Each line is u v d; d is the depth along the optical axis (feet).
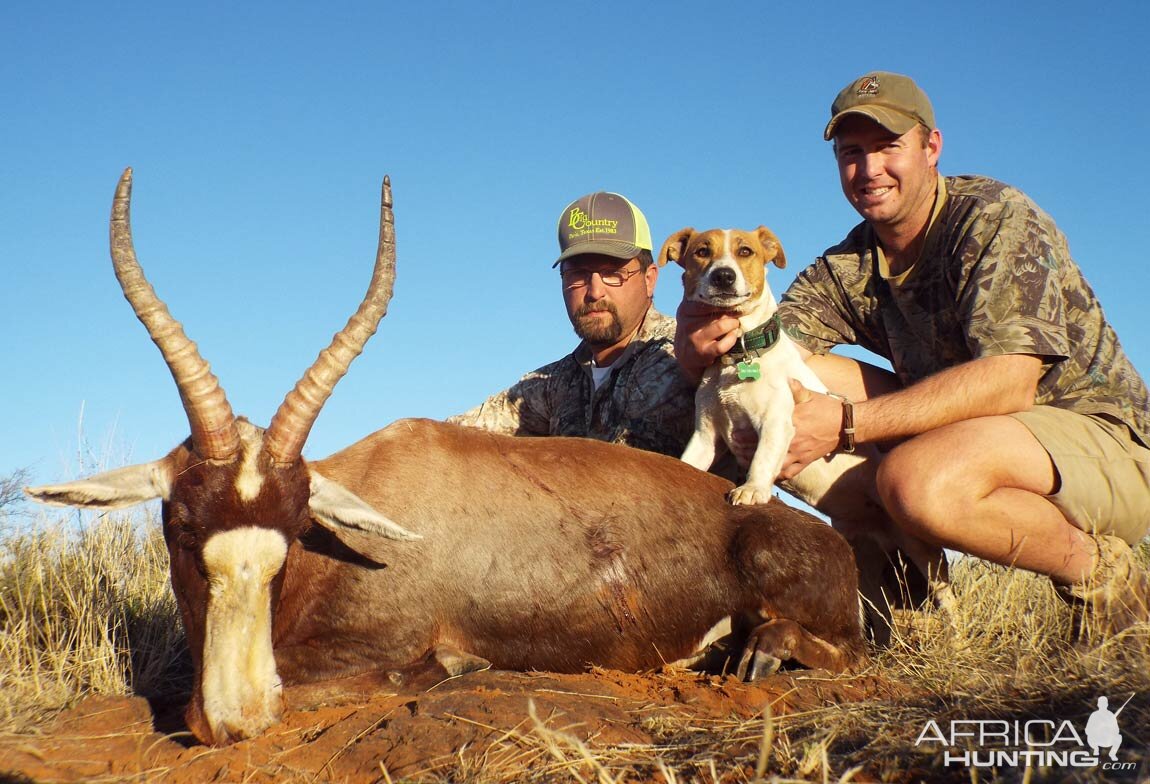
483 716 4.44
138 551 7.30
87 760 4.19
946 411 6.02
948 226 6.60
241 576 4.33
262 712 4.32
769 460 6.28
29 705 4.82
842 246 7.34
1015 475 5.81
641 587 5.72
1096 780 3.46
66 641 5.76
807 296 7.28
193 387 4.42
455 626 5.54
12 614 5.82
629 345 8.05
